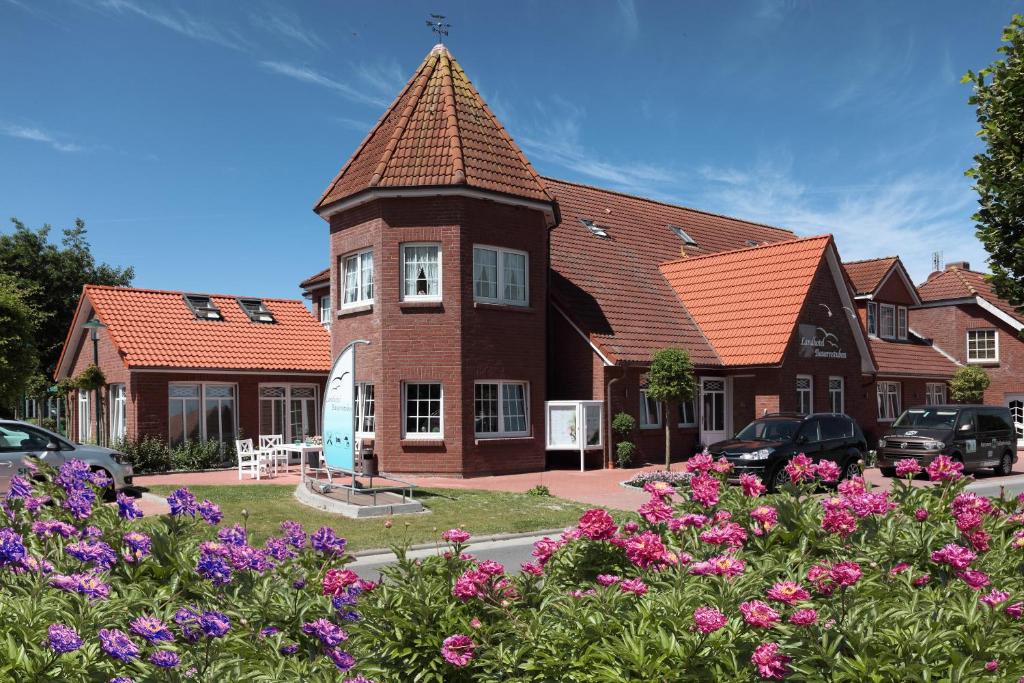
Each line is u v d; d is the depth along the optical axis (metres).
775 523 5.39
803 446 18.95
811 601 3.94
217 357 25.38
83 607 3.78
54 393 30.66
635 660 3.40
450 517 14.29
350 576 4.55
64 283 44.16
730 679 3.34
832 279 28.30
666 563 4.33
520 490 18.52
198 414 25.06
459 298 21.17
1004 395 36.00
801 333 26.45
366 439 21.83
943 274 38.81
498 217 22.05
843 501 5.33
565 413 23.02
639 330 25.31
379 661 4.07
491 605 4.09
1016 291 8.06
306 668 3.96
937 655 3.53
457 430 21.06
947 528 5.35
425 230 21.33
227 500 16.00
